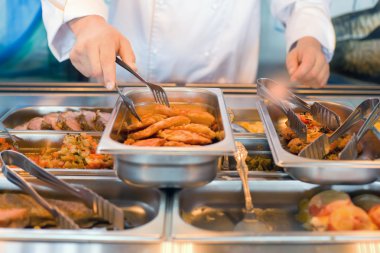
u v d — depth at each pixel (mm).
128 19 2273
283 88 1535
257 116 1748
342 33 3006
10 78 3021
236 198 1190
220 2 2186
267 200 1200
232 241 928
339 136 1296
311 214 1109
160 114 1386
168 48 2273
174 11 2186
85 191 1052
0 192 1188
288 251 925
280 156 1102
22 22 2895
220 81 2434
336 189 1203
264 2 2924
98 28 1538
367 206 1116
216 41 2283
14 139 1464
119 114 1267
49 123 1602
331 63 3072
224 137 1118
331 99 1703
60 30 1744
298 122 1326
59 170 1221
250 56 2496
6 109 1712
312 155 1200
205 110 1454
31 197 1137
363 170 1098
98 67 1378
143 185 1089
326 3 2270
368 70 3070
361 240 941
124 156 1062
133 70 1388
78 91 1864
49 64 3004
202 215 1148
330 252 927
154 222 979
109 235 931
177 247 917
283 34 3002
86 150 1365
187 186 1093
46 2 1719
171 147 1045
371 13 2949
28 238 932
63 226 1002
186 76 2377
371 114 1215
